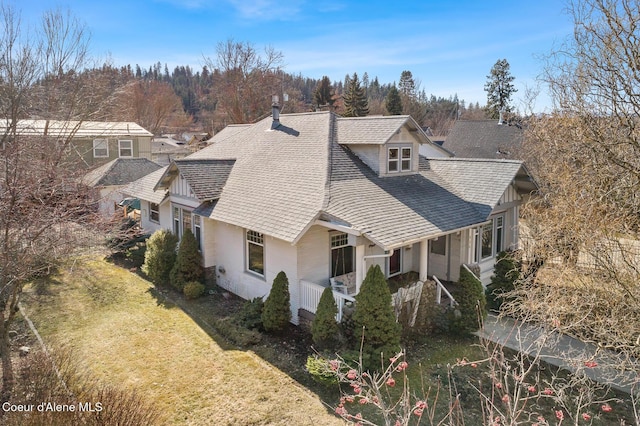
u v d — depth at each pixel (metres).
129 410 6.63
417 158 15.27
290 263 11.95
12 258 8.57
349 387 8.86
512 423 5.02
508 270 12.93
